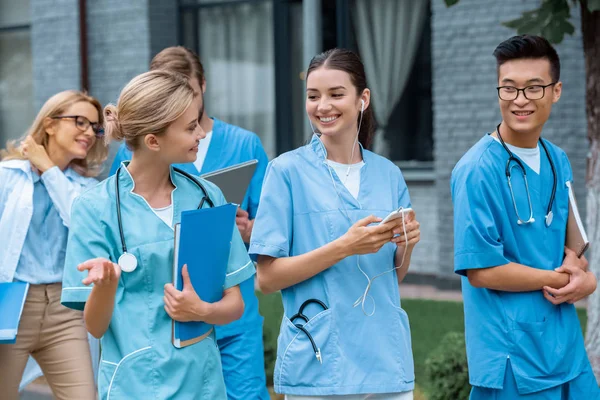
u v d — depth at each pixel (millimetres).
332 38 11719
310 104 3881
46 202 4836
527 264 4016
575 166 9664
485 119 10211
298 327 3811
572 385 4098
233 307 3455
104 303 3221
